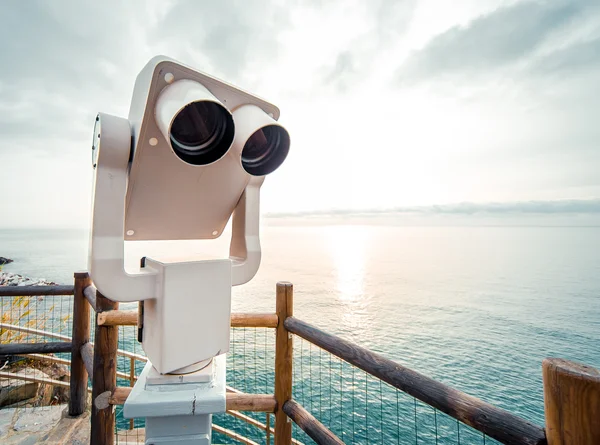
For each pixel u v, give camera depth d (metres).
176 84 0.69
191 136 0.77
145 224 0.89
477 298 43.56
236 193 0.98
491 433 0.77
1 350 2.19
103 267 0.75
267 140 0.90
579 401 0.58
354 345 1.26
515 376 21.19
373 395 12.93
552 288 50.41
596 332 30.28
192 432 0.83
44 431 2.10
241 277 1.00
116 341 1.66
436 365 23.03
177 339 0.79
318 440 1.29
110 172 0.77
